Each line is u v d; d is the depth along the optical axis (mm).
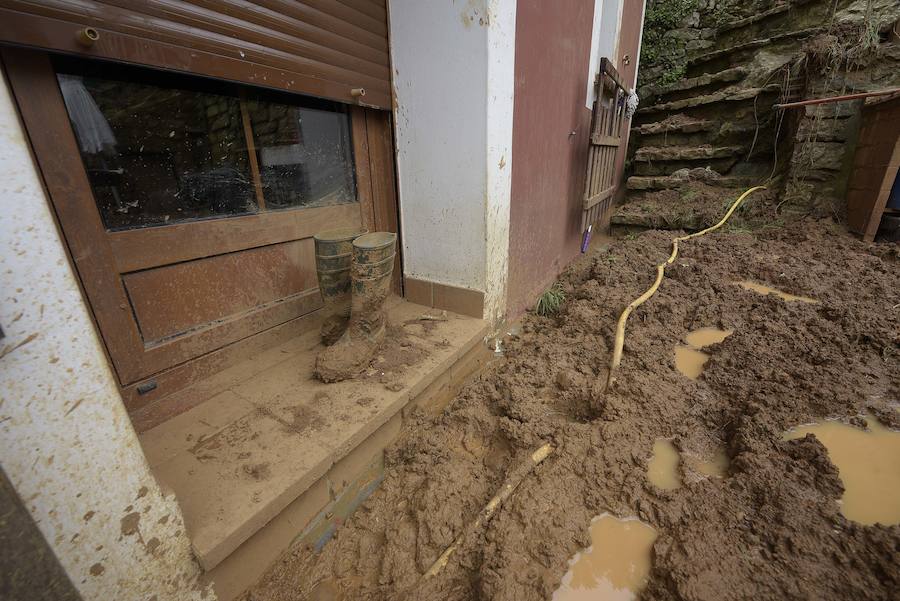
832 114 4145
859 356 1989
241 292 2006
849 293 2684
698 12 7230
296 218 2180
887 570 1029
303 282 2307
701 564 1130
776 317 2451
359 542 1610
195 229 1755
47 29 1174
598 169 4273
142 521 1010
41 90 1275
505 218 2705
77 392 839
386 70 2422
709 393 1885
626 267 3643
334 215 2389
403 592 1370
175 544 1105
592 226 5242
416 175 2604
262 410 1742
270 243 2080
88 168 1425
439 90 2322
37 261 750
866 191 3691
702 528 1241
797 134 4363
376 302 1940
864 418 1614
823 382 1802
